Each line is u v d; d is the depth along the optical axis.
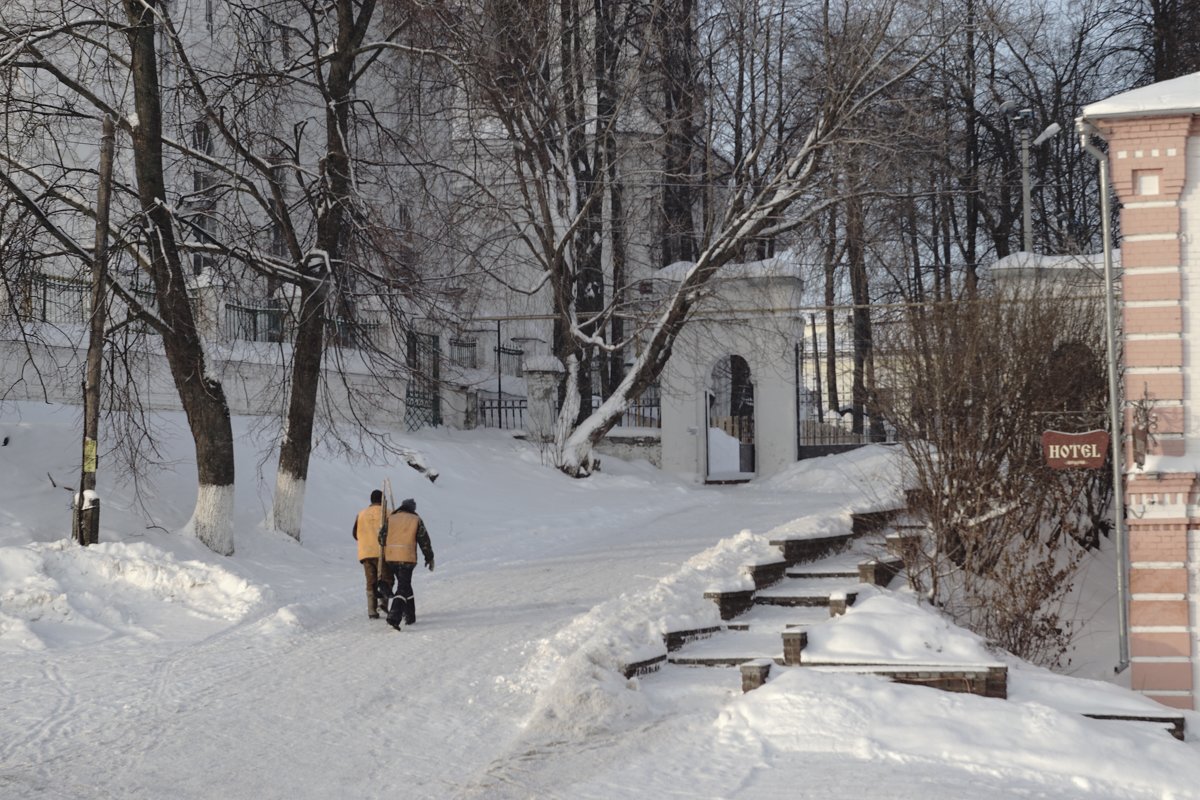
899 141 36.59
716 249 36.62
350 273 24.34
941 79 45.69
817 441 43.66
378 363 27.50
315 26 24.17
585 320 41.00
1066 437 16.91
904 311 21.14
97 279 19.83
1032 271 28.61
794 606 17.48
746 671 13.03
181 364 21.78
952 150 44.97
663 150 38.50
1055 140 48.03
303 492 24.20
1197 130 16.52
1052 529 21.75
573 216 38.25
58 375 26.67
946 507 18.44
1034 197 47.94
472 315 36.44
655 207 40.12
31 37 20.77
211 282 27.22
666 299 37.84
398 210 29.12
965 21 37.00
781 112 37.47
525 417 44.56
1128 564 17.16
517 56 33.62
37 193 22.62
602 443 42.81
